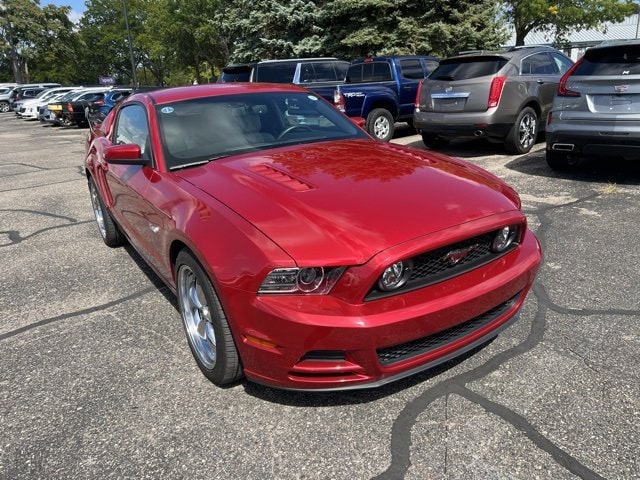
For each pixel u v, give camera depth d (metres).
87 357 3.25
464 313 2.49
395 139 11.80
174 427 2.55
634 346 3.01
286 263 2.26
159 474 2.26
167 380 2.95
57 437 2.53
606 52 6.12
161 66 71.56
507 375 2.81
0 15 60.38
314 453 2.34
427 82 8.76
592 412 2.49
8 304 4.13
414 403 2.63
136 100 4.25
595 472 2.14
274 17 20.39
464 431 2.42
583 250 4.42
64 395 2.86
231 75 11.60
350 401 2.68
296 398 2.73
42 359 3.26
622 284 3.78
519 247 2.87
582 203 5.71
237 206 2.66
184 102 3.86
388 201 2.64
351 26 19.09
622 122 5.91
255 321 2.35
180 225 2.80
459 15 17.64
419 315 2.32
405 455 2.29
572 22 26.44
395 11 18.05
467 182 2.97
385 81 11.53
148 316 3.78
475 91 8.07
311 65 11.41
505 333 3.23
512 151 8.52
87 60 71.88
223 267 2.44
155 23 40.69
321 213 2.52
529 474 2.15
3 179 10.20
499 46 18.44
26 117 30.58
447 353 2.56
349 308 2.26
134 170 3.82
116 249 5.39
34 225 6.50
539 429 2.40
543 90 8.53
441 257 2.48
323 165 3.16
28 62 66.25
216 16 23.86
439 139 9.73
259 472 2.25
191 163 3.43
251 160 3.31
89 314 3.87
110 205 4.77
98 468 2.31
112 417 2.65
